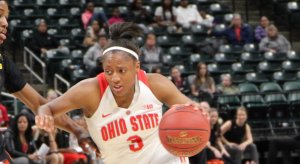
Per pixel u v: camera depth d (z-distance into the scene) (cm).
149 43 2031
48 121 599
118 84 609
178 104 614
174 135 590
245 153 1627
